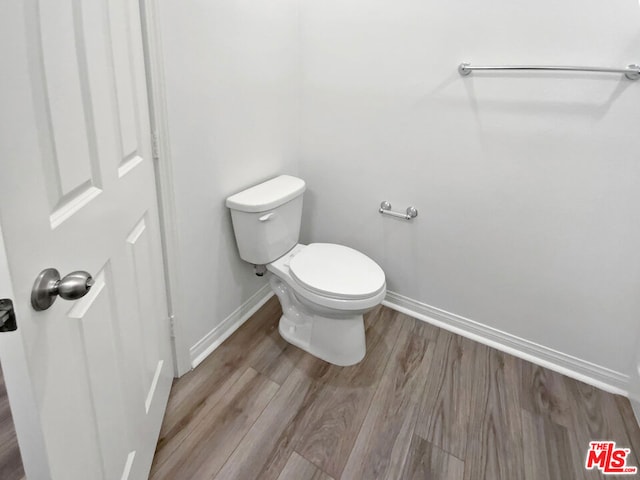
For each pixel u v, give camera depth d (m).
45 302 0.63
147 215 1.25
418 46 1.70
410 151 1.87
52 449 0.67
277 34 1.81
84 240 0.78
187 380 1.65
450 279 1.97
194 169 1.51
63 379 0.71
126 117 1.04
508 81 1.56
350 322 1.72
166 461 1.31
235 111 1.66
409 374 1.74
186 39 1.35
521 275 1.77
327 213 2.23
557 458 1.38
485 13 1.53
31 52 0.60
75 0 0.74
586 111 1.46
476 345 1.94
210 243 1.70
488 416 1.54
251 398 1.58
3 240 0.54
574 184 1.55
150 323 1.27
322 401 1.58
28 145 0.59
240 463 1.32
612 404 1.61
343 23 1.84
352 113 1.96
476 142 1.70
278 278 1.91
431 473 1.31
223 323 1.90
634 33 1.32
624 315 1.60
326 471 1.30
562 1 1.39
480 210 1.78
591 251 1.59
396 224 2.03
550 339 1.79
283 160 2.08
